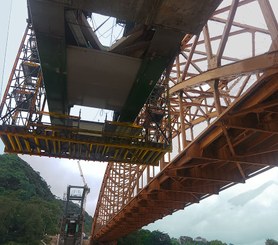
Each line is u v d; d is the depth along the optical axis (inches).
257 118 792.3
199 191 1282.0
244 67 647.1
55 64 550.3
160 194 1470.2
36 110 675.4
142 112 786.2
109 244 3599.9
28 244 3489.2
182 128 1013.2
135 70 589.6
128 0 411.8
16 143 689.0
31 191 5821.9
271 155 971.3
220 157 940.6
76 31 540.4
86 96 663.1
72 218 1888.5
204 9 425.7
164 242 5374.0
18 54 740.0
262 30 804.0
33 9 459.5
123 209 2023.9
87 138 664.4
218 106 775.1
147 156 727.7
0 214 3472.0
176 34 514.0
